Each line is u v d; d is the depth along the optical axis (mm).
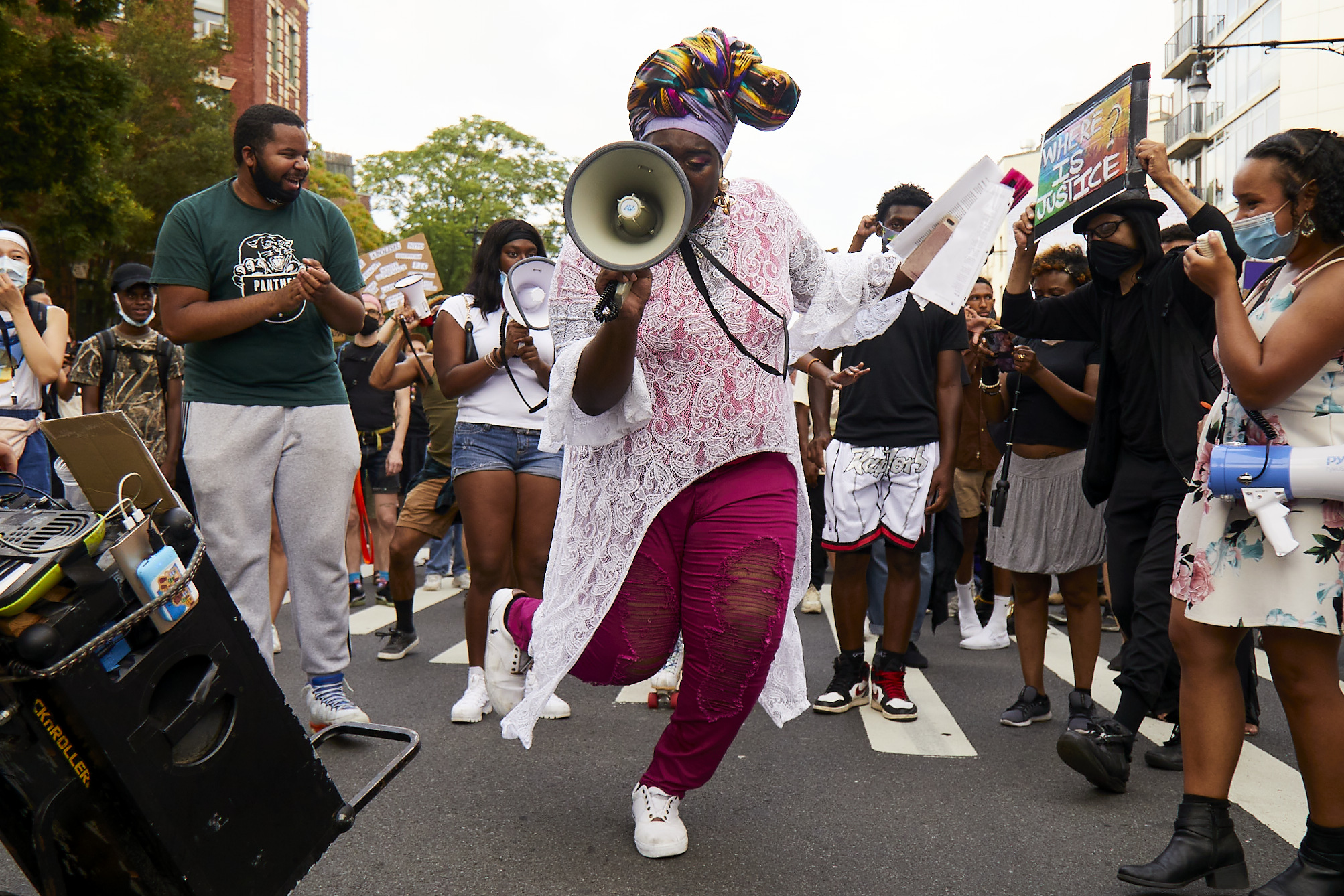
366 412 7809
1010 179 3311
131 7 26109
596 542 2973
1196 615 2725
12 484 2119
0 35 15758
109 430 1984
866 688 4992
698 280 2801
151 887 1995
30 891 2797
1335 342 2482
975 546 6605
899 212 4863
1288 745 4293
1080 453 4352
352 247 4262
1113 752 3506
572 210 2398
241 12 38781
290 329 3951
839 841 3156
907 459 4734
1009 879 2885
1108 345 3918
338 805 2299
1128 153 3805
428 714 4578
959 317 4941
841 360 5055
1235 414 2736
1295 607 2553
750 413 2891
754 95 2781
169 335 3859
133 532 1855
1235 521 2666
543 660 3027
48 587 1726
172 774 1929
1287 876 2658
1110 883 2865
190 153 25922
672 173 2359
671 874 2891
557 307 2859
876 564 5824
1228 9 38062
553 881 2832
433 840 3117
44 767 1788
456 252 51000
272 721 2143
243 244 3949
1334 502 2539
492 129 53156
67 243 17828
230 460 3867
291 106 43188
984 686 5379
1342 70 32062
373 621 6914
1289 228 2588
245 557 3920
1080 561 4305
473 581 4484
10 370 4965
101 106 16859
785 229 2996
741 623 2875
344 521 4137
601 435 2848
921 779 3775
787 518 2955
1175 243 4883
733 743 4266
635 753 4027
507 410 4480
